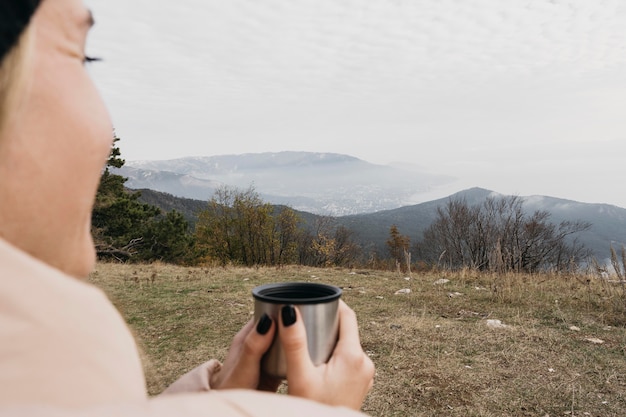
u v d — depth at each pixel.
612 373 4.80
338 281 10.96
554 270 12.31
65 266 0.48
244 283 10.71
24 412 0.29
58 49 0.43
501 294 8.23
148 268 14.40
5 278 0.32
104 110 0.49
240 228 39.00
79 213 0.46
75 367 0.33
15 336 0.32
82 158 0.45
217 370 0.89
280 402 0.40
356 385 0.73
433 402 4.23
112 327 0.38
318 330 0.71
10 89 0.36
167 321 7.23
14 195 0.40
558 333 6.11
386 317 7.07
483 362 5.13
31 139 0.40
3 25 0.35
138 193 30.83
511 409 4.08
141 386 0.40
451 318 6.99
